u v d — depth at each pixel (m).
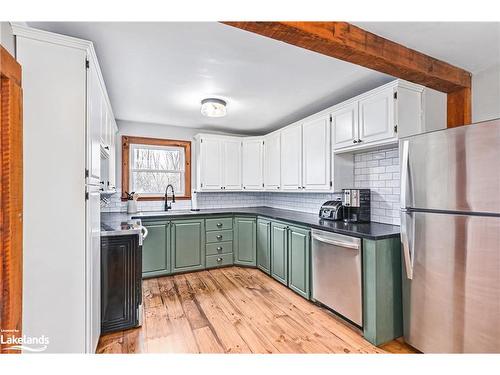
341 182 2.85
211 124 4.09
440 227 1.63
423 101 2.23
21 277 1.30
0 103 1.17
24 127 1.37
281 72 2.24
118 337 2.00
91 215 1.57
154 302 2.64
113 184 3.24
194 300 2.69
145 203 3.95
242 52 1.91
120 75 2.28
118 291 2.08
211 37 1.71
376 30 1.60
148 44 1.79
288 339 1.99
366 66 1.77
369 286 1.95
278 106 3.17
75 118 1.47
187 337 2.01
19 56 1.36
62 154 1.44
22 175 1.31
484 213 1.43
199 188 4.07
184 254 3.54
